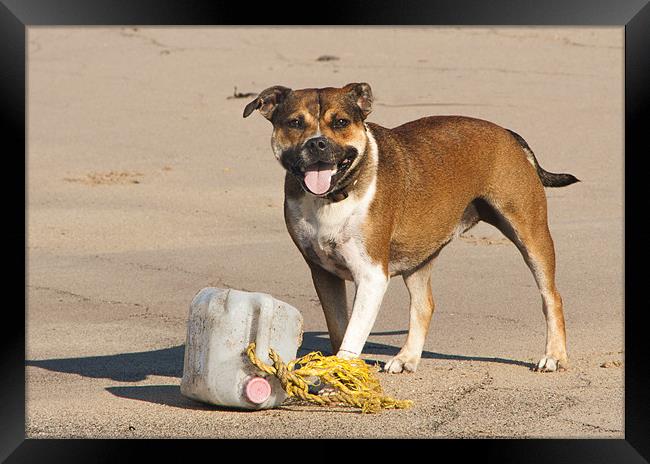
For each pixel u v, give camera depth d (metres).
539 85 23.94
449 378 9.46
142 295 12.84
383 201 9.02
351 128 8.84
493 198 10.24
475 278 13.16
